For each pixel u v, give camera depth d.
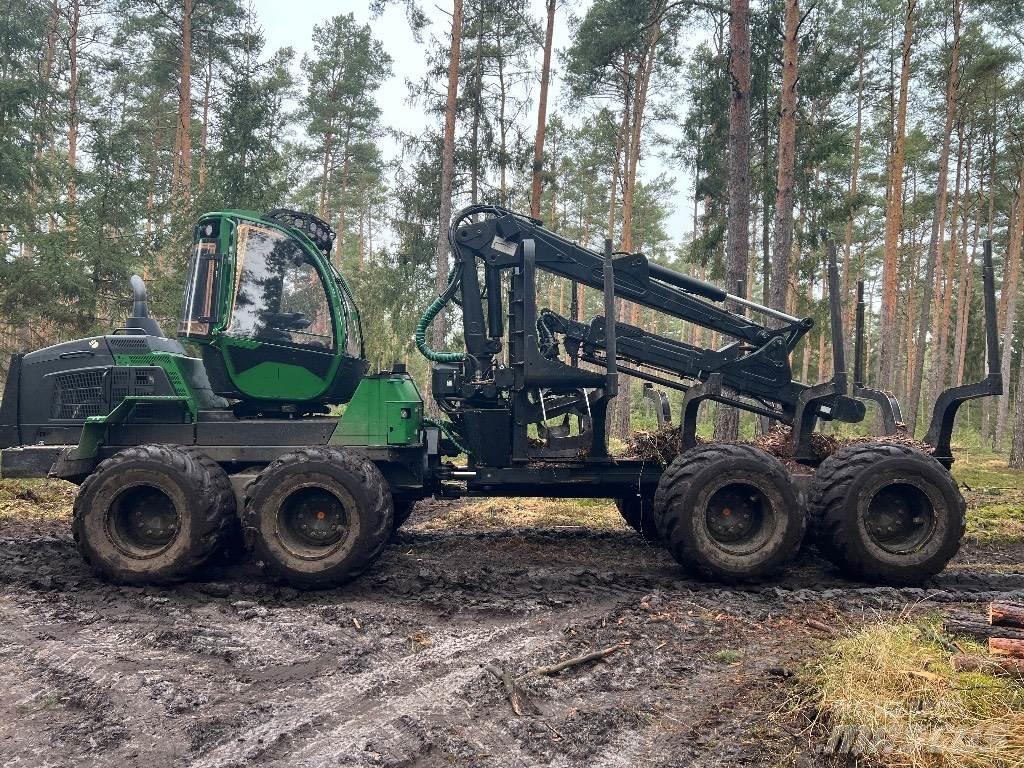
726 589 4.99
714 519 5.16
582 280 5.99
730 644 3.97
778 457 5.94
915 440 5.71
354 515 4.96
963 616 4.37
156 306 13.84
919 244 34.12
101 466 5.10
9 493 9.04
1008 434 39.41
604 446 5.78
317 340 5.78
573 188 35.00
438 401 6.04
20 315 13.36
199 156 19.62
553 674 3.59
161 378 5.61
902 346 39.78
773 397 6.09
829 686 3.21
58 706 3.25
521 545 6.66
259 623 4.33
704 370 6.03
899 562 5.09
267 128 17.33
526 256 5.57
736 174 11.08
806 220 20.00
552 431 6.42
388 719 3.13
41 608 4.55
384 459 5.41
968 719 2.88
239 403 5.79
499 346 5.99
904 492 5.21
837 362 5.43
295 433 5.49
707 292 6.23
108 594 4.83
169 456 5.08
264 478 5.02
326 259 5.96
